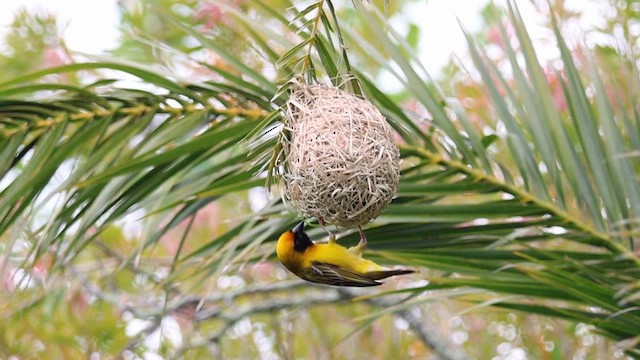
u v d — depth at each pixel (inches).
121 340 605.9
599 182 327.9
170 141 335.0
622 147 333.7
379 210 280.2
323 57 291.3
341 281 318.7
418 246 327.0
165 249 621.3
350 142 274.2
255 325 645.3
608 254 315.0
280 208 319.6
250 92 341.7
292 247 318.3
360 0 299.6
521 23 353.1
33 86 327.6
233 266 335.3
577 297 297.0
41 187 328.8
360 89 292.7
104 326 604.1
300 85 286.8
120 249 619.2
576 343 580.4
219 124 337.4
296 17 279.0
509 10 354.3
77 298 601.9
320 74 357.1
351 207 275.6
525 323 601.9
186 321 597.9
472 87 546.0
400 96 608.7
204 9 493.4
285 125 285.3
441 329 611.5
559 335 578.9
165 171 323.0
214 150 324.2
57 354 590.2
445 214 320.2
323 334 630.5
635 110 350.6
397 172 283.1
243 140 287.3
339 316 648.4
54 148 332.5
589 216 330.3
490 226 324.2
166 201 323.3
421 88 342.3
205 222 618.8
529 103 343.6
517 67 349.4
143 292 560.7
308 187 275.7
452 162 341.1
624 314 293.1
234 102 345.4
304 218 311.3
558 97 492.7
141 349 602.5
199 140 316.5
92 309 609.0
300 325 637.9
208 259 333.4
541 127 339.6
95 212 317.4
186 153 319.9
